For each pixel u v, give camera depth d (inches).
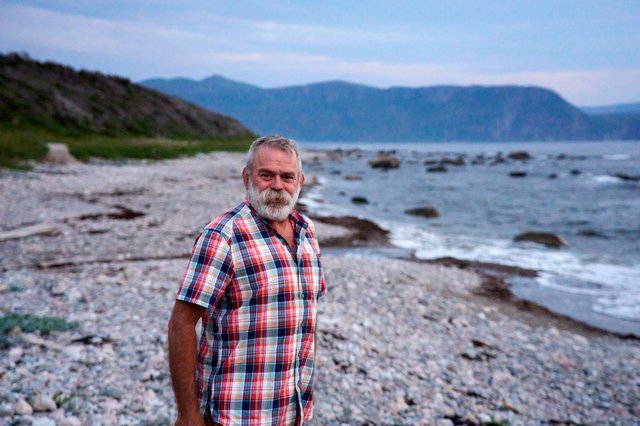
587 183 1958.7
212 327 102.6
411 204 1264.8
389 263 586.9
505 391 284.2
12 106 1731.1
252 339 100.5
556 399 284.8
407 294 457.1
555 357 348.8
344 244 736.3
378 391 256.5
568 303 508.4
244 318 100.3
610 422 263.1
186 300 97.3
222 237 99.9
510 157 3887.8
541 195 1552.7
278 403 102.4
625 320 462.6
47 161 1171.3
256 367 100.9
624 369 341.4
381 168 2559.1
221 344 101.2
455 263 654.5
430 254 705.6
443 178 2087.8
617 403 287.9
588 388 305.6
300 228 109.9
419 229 911.0
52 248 536.1
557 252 757.3
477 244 796.0
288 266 103.4
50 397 201.9
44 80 2130.9
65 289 370.9
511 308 479.2
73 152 1304.1
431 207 1108.5
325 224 858.8
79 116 1967.3
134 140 1913.1
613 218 1127.0
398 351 316.5
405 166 2790.4
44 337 274.4
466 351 336.2
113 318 316.5
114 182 1026.1
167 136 2361.0
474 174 2336.4
